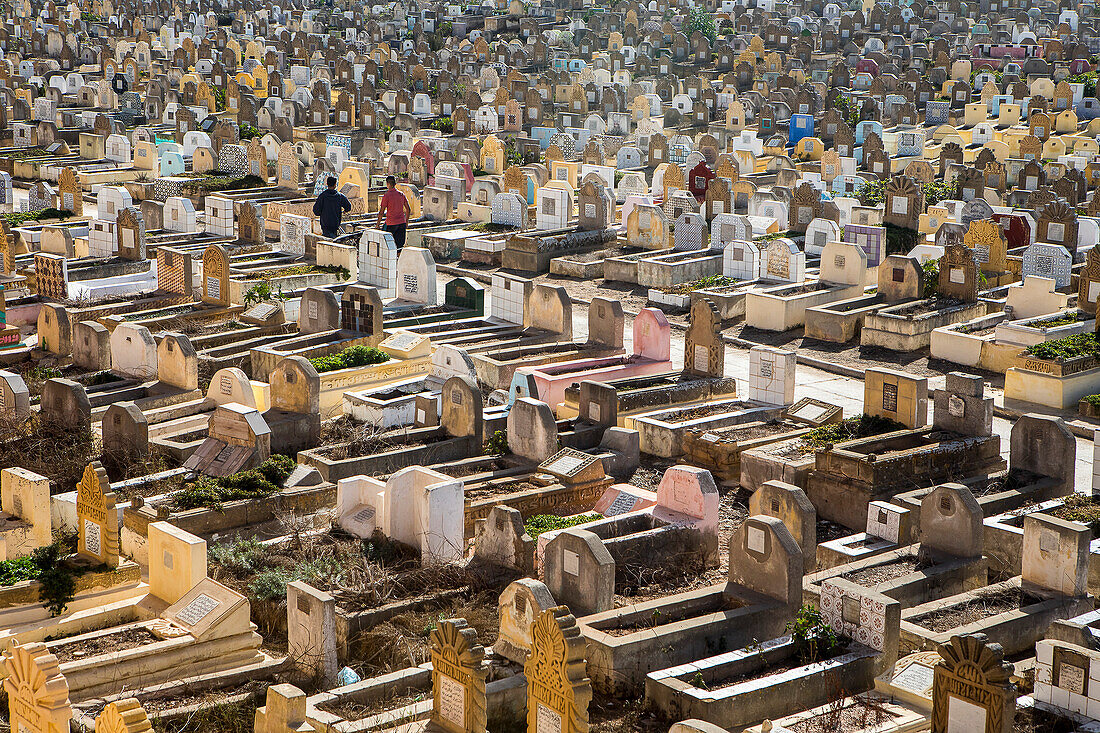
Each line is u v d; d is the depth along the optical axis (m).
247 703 11.86
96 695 11.85
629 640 12.38
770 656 12.34
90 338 21.28
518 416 18.00
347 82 52.94
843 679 12.09
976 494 16.58
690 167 39.09
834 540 15.44
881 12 72.62
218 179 38.62
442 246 32.62
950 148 42.41
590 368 21.55
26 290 26.08
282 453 18.17
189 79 57.81
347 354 21.36
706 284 28.14
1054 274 26.77
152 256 29.06
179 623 12.74
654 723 11.69
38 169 41.28
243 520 15.70
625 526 15.22
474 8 84.00
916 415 18.30
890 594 13.66
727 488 18.00
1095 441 16.56
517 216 33.28
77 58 68.56
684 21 75.38
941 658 10.90
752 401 20.34
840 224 33.28
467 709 10.74
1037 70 59.06
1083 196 37.69
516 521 14.29
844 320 25.17
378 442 18.06
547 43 71.75
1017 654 13.09
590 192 32.38
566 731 10.27
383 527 15.36
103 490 13.77
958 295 25.70
